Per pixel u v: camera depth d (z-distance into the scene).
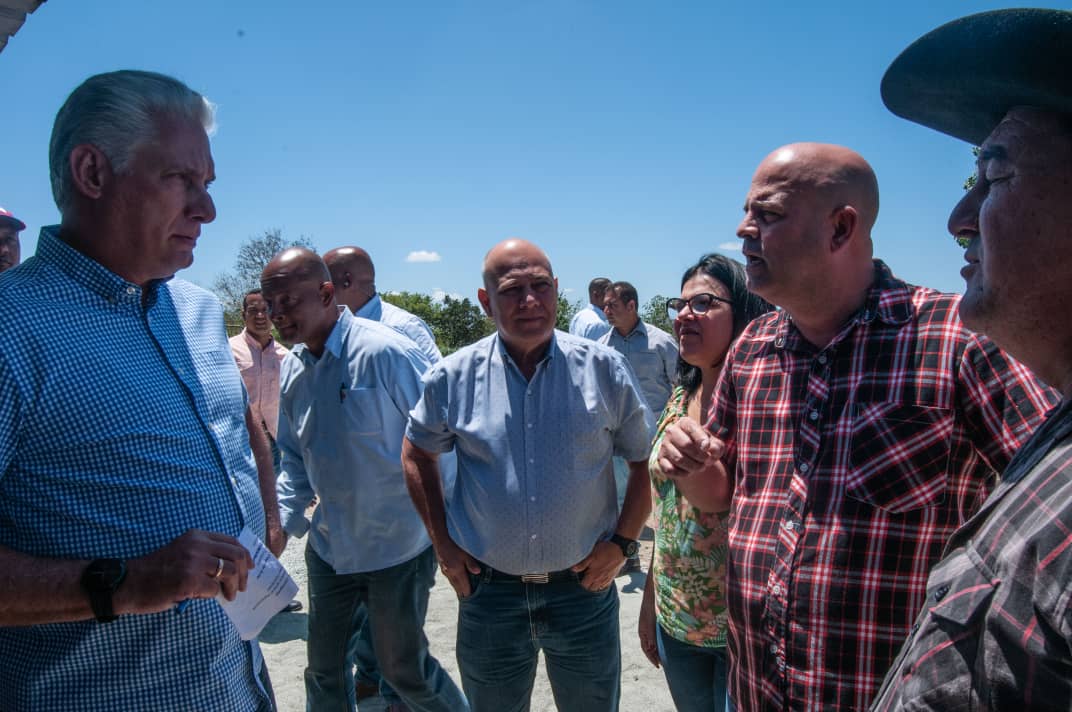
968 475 1.49
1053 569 0.79
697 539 2.17
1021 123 0.96
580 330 7.51
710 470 2.01
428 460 2.68
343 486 2.90
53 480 1.42
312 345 3.04
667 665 2.34
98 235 1.56
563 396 2.52
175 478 1.57
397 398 2.96
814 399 1.61
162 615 1.53
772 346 1.79
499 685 2.60
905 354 1.53
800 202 1.57
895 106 1.25
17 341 1.37
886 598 1.46
